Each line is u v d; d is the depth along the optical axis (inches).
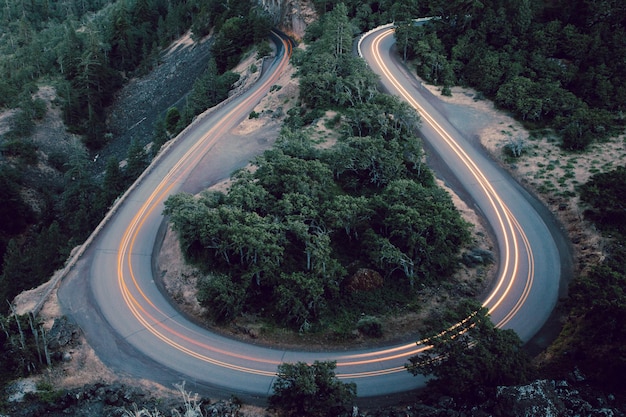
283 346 2062.0
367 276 2253.9
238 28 5221.5
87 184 3919.8
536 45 3587.6
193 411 1621.6
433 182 2810.0
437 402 1657.2
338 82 3321.9
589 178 2689.5
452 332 1715.1
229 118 3727.9
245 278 2153.1
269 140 3341.5
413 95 3521.2
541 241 2497.5
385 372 1926.7
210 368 1971.0
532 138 3090.6
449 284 2285.9
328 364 1728.6
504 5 3846.0
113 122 5487.2
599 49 3430.1
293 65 4087.1
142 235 2711.6
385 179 2694.4
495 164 2987.2
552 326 2086.6
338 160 2694.4
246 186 2496.3
